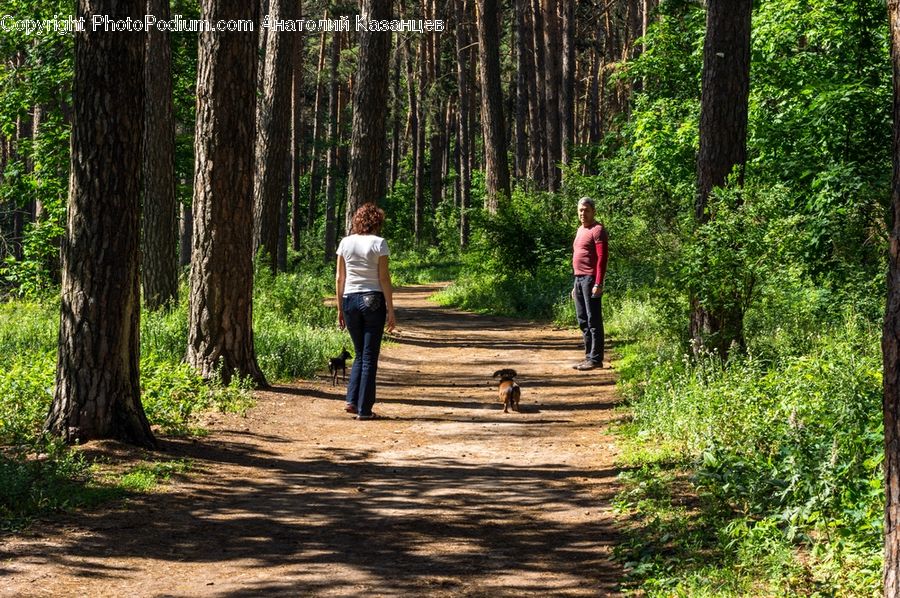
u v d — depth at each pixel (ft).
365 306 33.76
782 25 57.93
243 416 33.14
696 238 37.37
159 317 53.67
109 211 26.03
